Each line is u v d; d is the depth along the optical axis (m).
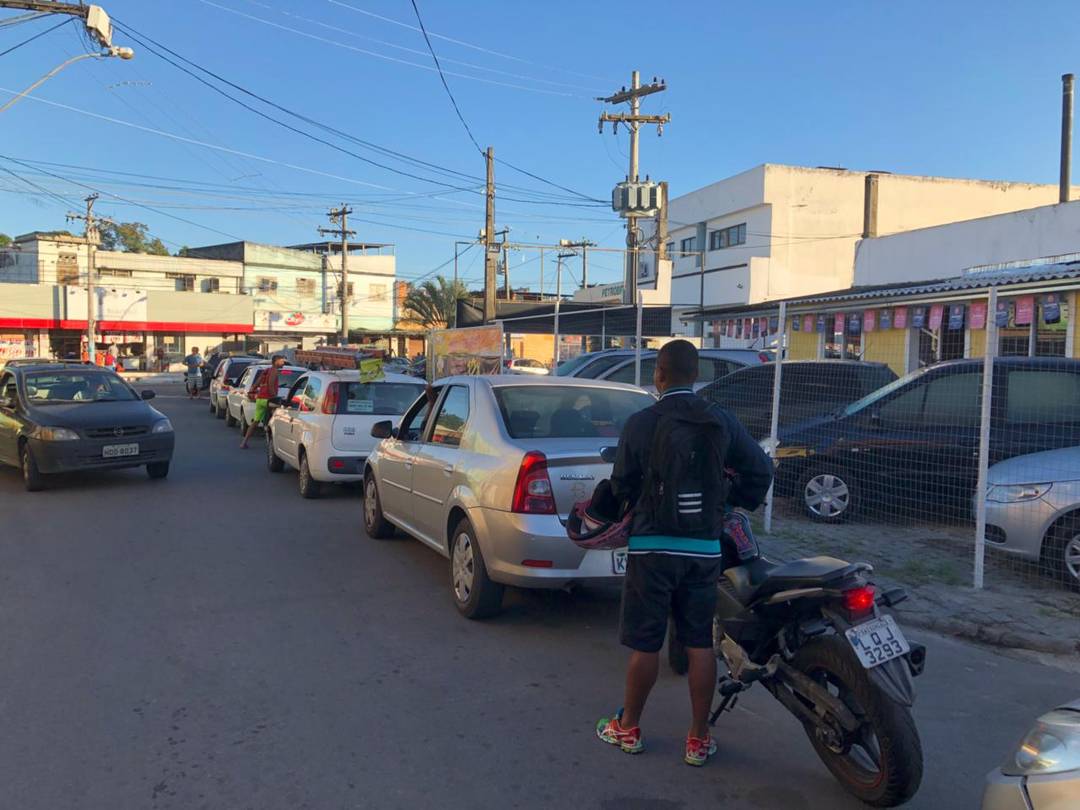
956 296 11.68
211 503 10.30
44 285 47.81
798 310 14.45
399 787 3.74
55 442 10.77
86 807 3.55
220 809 3.55
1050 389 7.89
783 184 34.94
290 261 61.47
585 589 6.80
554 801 3.65
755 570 4.08
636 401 6.68
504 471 5.61
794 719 4.54
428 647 5.48
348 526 9.04
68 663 5.12
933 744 4.25
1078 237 20.97
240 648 5.41
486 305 28.38
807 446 8.88
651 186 32.03
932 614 6.03
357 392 10.58
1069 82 29.19
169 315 52.31
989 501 6.93
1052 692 4.94
